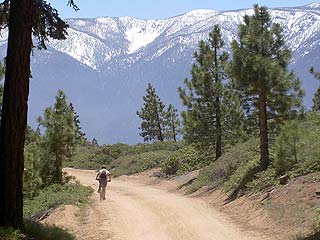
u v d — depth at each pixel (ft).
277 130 80.48
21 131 38.70
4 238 34.30
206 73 114.21
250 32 81.10
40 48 42.04
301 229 49.85
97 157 208.64
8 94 38.37
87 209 78.43
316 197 57.57
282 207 59.21
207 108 115.65
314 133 79.77
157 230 58.85
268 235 52.08
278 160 72.18
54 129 104.17
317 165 67.26
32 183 87.20
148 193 107.55
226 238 52.44
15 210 38.32
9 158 38.27
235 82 80.43
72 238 45.39
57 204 81.97
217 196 85.61
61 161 105.40
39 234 39.73
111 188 122.83
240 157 98.37
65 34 41.09
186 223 62.64
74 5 40.19
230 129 115.96
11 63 38.40
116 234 57.26
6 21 41.45
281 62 80.84
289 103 78.74
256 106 81.56
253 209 65.21
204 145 120.78
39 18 39.52
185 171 130.93
